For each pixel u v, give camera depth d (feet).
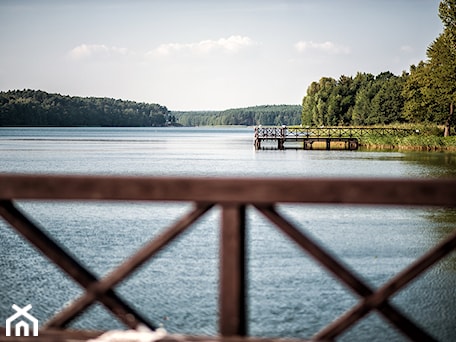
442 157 238.27
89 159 254.47
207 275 60.18
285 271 61.21
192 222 16.83
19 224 17.30
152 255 16.93
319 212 107.96
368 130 335.67
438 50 280.51
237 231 16.53
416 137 292.20
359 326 44.78
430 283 57.36
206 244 75.66
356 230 88.84
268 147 348.18
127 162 234.99
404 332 16.35
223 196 16.52
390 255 71.05
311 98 655.76
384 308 16.43
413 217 101.09
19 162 236.63
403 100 444.96
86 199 16.88
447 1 276.82
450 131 307.17
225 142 475.31
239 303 16.65
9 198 17.06
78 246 78.54
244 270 17.03
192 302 51.55
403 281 16.30
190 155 280.31
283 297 52.37
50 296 54.60
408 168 188.44
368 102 503.20
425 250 73.97
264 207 16.57
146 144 425.28
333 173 175.73
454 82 275.59
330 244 77.92
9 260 68.23
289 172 181.37
